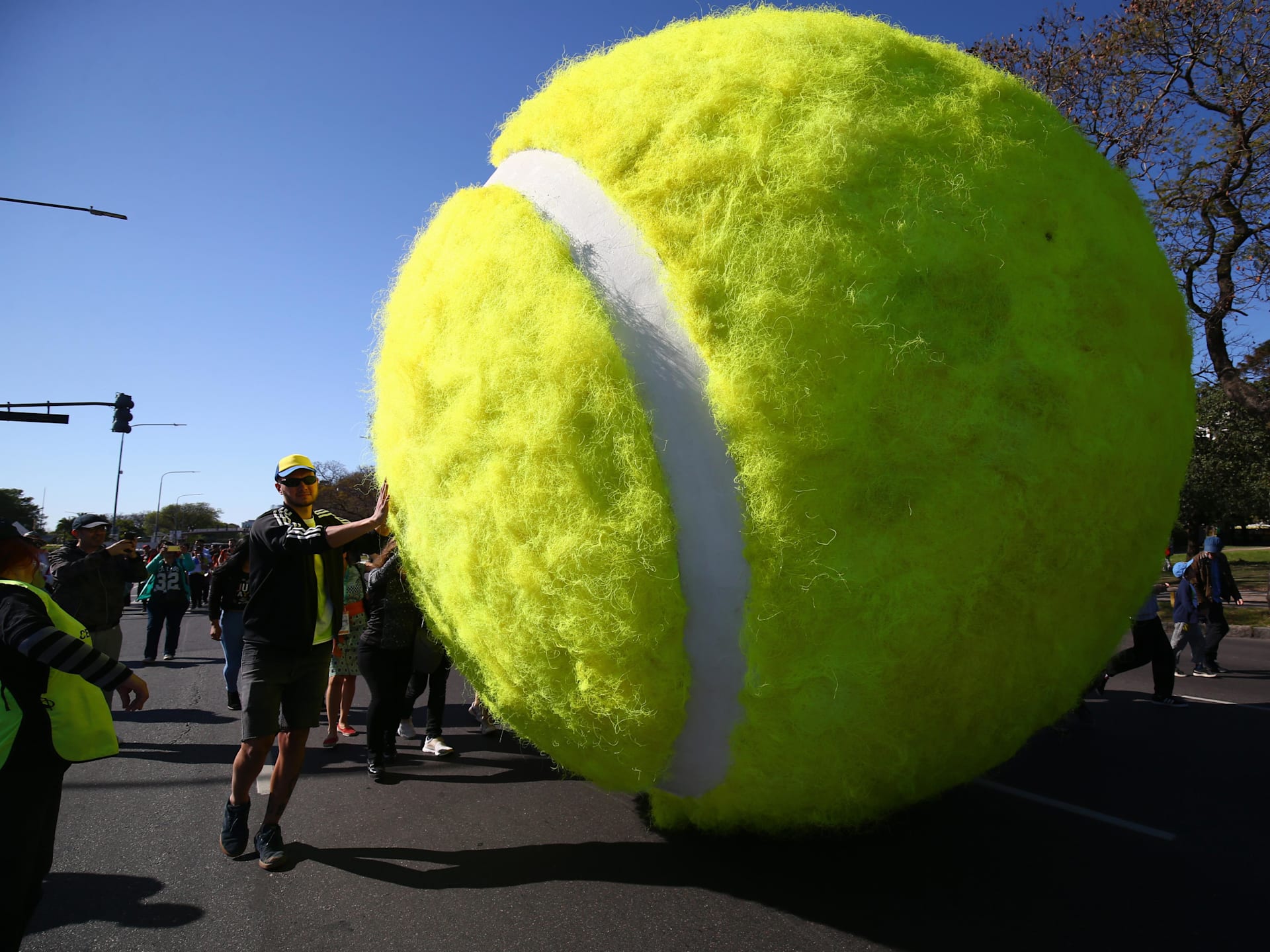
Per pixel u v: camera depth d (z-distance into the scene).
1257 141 11.16
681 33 2.90
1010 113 2.65
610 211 2.52
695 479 2.26
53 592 4.98
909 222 2.27
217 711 6.18
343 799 3.82
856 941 2.38
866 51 2.61
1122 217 2.77
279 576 3.03
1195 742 4.84
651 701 2.36
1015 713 2.55
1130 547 2.61
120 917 2.58
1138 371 2.52
